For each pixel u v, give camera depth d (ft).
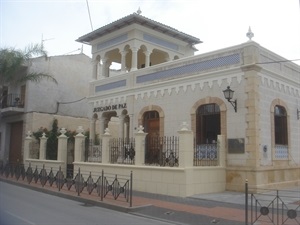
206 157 52.60
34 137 85.81
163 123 59.93
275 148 52.85
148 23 71.05
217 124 53.21
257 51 50.14
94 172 60.64
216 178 49.44
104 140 60.34
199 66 55.88
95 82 76.64
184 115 56.85
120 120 68.69
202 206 39.50
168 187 47.52
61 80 97.04
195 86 55.77
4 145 97.76
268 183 49.75
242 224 31.04
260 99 50.01
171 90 59.36
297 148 58.44
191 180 46.32
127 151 56.70
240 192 48.55
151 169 50.01
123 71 72.59
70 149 80.59
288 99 57.21
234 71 50.88
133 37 70.85
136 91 65.72
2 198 43.65
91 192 47.44
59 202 42.47
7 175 68.33
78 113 99.40
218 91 52.75
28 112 89.40
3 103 93.50
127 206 38.42
